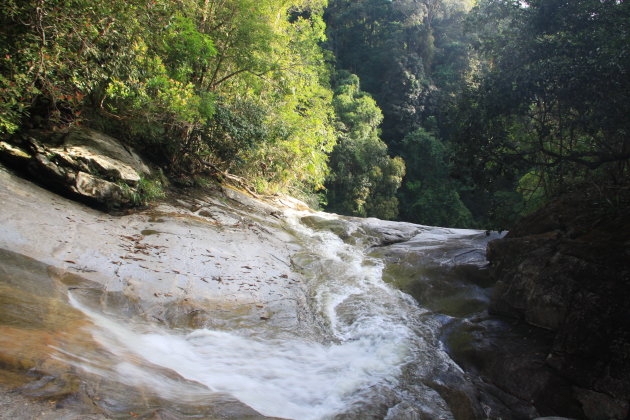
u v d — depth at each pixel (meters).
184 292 5.73
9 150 6.95
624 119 5.88
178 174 11.19
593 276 4.98
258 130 12.02
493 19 7.50
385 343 5.63
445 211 31.55
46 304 3.86
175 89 9.22
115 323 4.39
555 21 6.48
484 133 7.32
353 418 3.83
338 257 9.57
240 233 9.14
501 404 4.62
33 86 6.86
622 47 5.49
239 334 5.23
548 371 4.63
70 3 6.96
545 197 8.95
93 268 5.31
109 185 7.64
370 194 29.98
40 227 5.63
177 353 4.30
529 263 5.98
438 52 39.53
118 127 9.57
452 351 5.64
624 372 4.03
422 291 7.48
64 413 2.15
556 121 7.34
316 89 15.99
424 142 33.06
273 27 13.74
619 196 6.22
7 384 2.23
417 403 4.39
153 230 7.48
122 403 2.46
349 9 41.50
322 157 17.16
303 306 6.63
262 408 3.58
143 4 7.89
